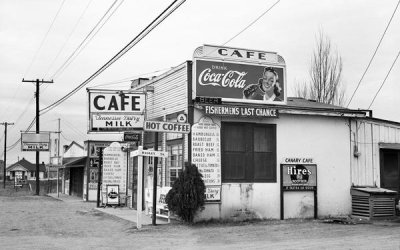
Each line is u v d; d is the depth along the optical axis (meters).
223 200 18.03
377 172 21.30
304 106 20.80
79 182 40.84
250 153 18.62
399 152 22.00
